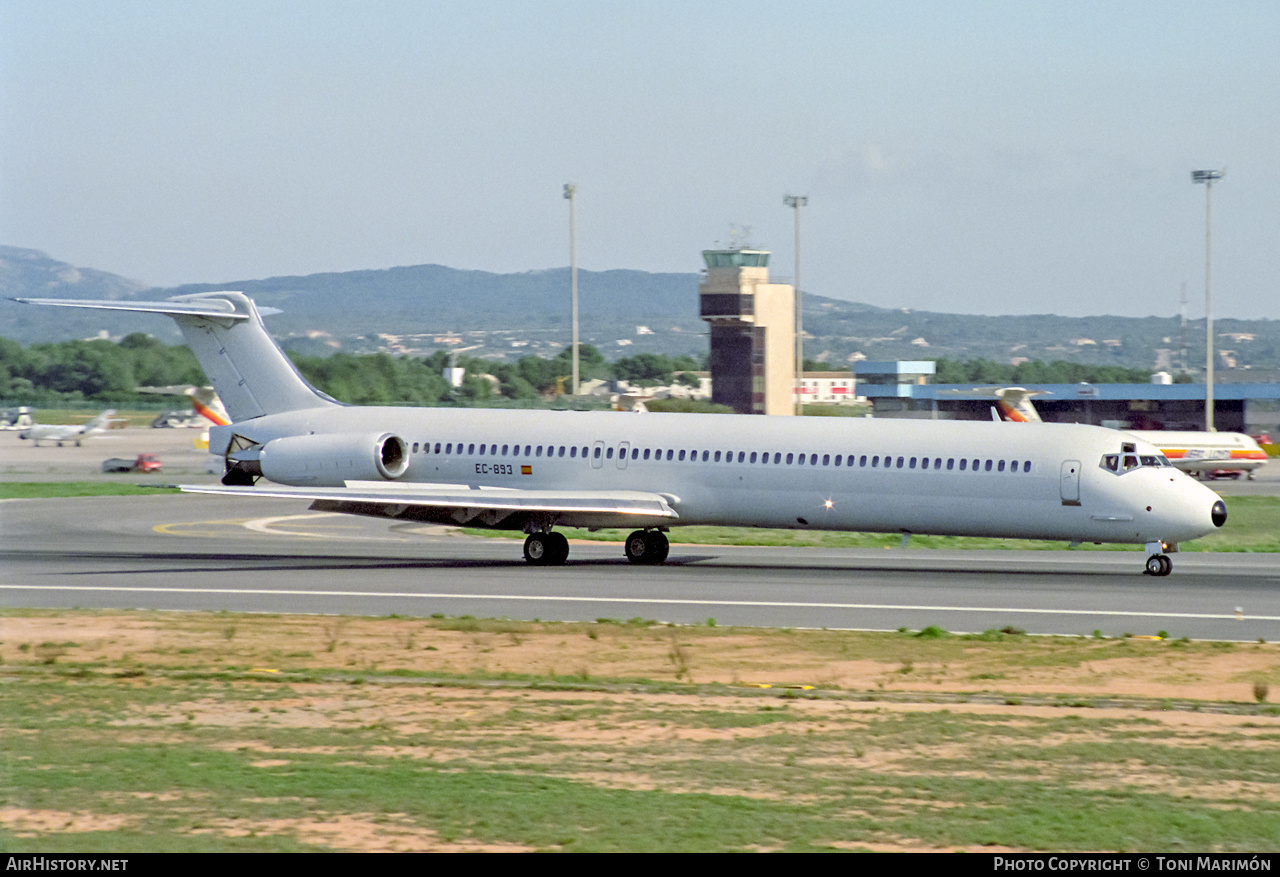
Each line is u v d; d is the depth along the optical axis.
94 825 56.94
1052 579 145.75
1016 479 147.62
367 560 168.88
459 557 173.38
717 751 70.62
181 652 101.50
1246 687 89.56
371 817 58.12
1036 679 92.00
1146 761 68.69
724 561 167.00
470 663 97.56
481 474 171.62
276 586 141.62
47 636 108.94
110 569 157.62
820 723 77.31
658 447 163.25
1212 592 134.50
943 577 147.88
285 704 82.44
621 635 109.56
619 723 77.25
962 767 67.44
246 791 62.19
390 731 75.31
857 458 153.88
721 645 104.94
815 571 154.50
